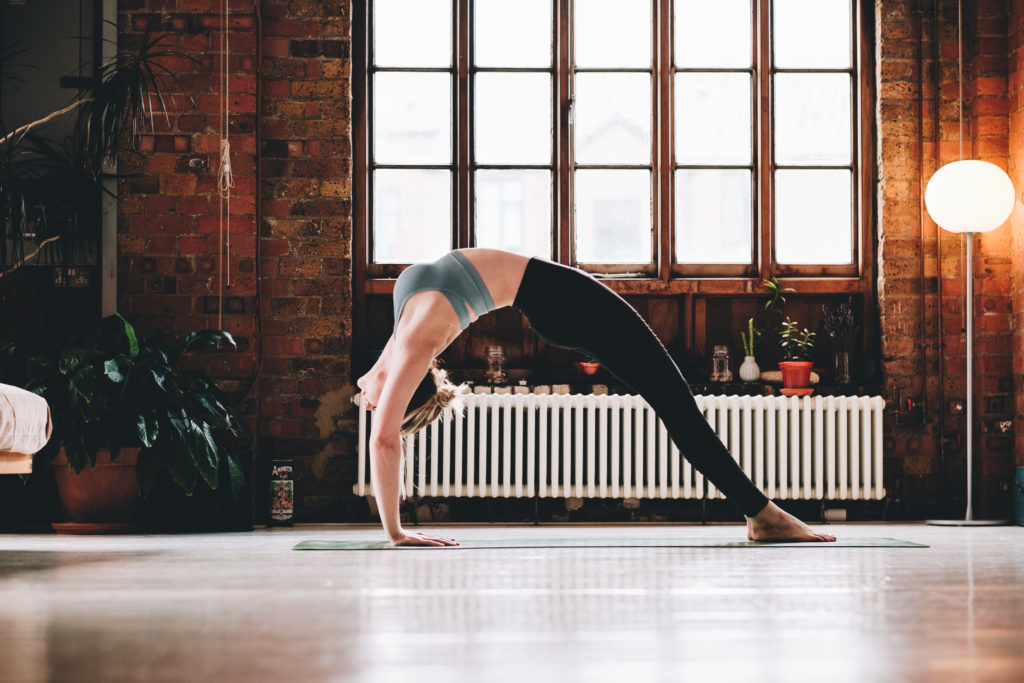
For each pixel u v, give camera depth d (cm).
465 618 158
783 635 140
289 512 493
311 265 527
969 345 496
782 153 554
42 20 516
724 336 546
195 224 518
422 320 302
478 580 219
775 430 521
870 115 551
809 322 548
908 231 541
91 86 516
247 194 520
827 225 554
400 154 548
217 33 522
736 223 552
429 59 550
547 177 549
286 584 213
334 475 520
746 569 243
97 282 512
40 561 282
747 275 548
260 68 526
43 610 172
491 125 550
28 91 513
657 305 546
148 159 518
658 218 544
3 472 318
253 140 521
